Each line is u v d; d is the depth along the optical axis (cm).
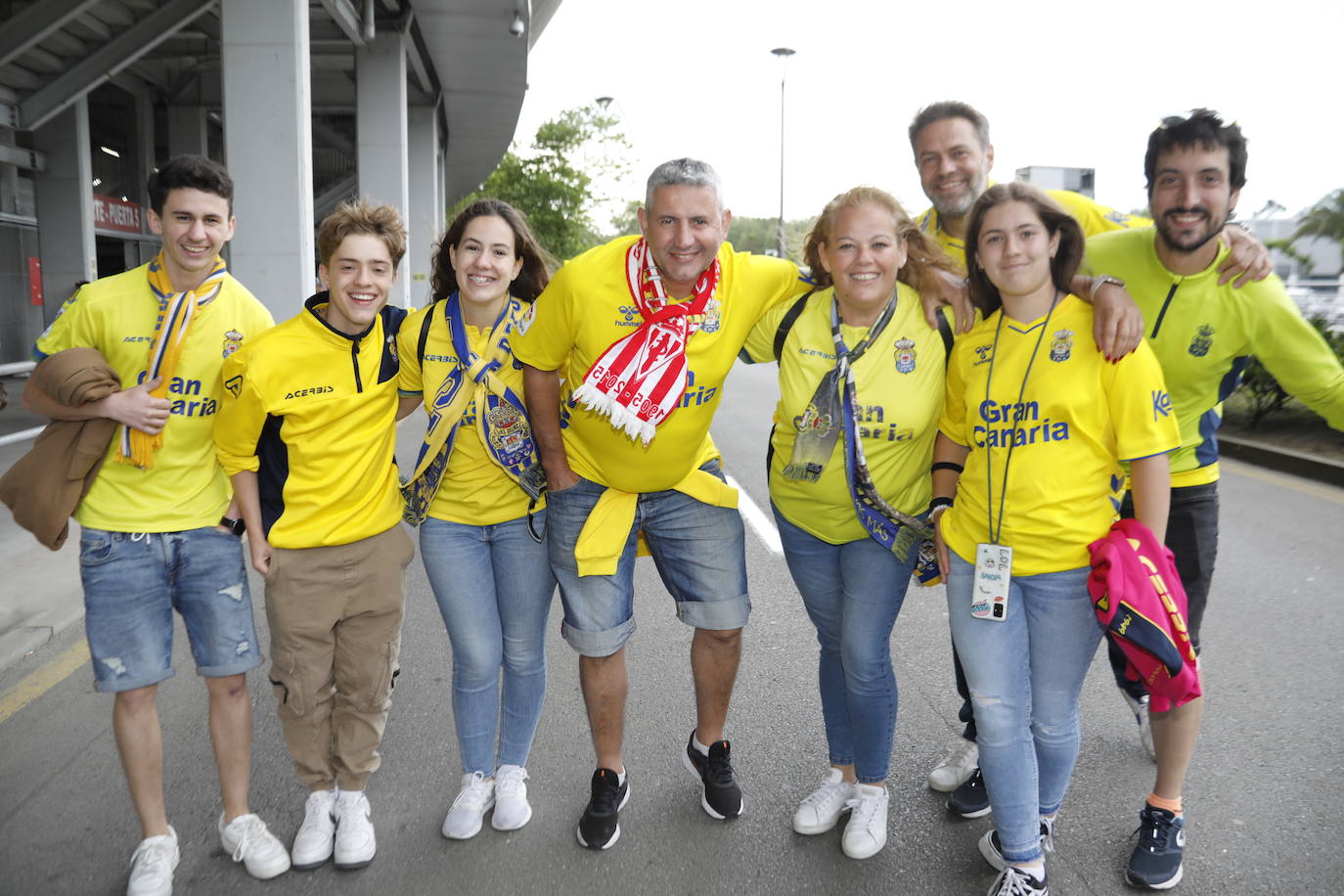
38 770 343
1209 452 301
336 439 284
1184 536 301
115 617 273
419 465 298
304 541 283
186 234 272
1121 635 242
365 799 300
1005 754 258
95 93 1842
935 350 273
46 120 1329
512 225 293
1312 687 400
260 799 325
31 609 475
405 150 1547
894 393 272
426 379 295
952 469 283
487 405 290
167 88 1964
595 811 296
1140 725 338
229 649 284
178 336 276
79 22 1204
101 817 314
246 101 881
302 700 289
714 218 262
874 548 283
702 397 281
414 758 352
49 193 1493
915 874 283
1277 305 273
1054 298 257
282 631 286
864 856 289
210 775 340
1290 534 642
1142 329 240
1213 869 280
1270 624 473
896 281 278
